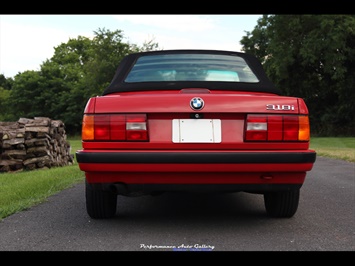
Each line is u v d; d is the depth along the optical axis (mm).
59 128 11562
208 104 3533
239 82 4125
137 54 4574
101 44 53312
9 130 10328
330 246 3311
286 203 4102
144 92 4047
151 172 3488
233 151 3492
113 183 3582
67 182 7152
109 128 3537
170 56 4508
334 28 32906
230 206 4938
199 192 3633
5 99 73688
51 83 60625
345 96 37219
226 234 3643
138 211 4629
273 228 3865
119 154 3457
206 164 3447
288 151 3553
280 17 35531
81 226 3926
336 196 5762
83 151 3539
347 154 14070
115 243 3365
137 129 3518
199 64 4375
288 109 3611
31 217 4340
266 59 39812
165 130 3541
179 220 4180
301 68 37875
